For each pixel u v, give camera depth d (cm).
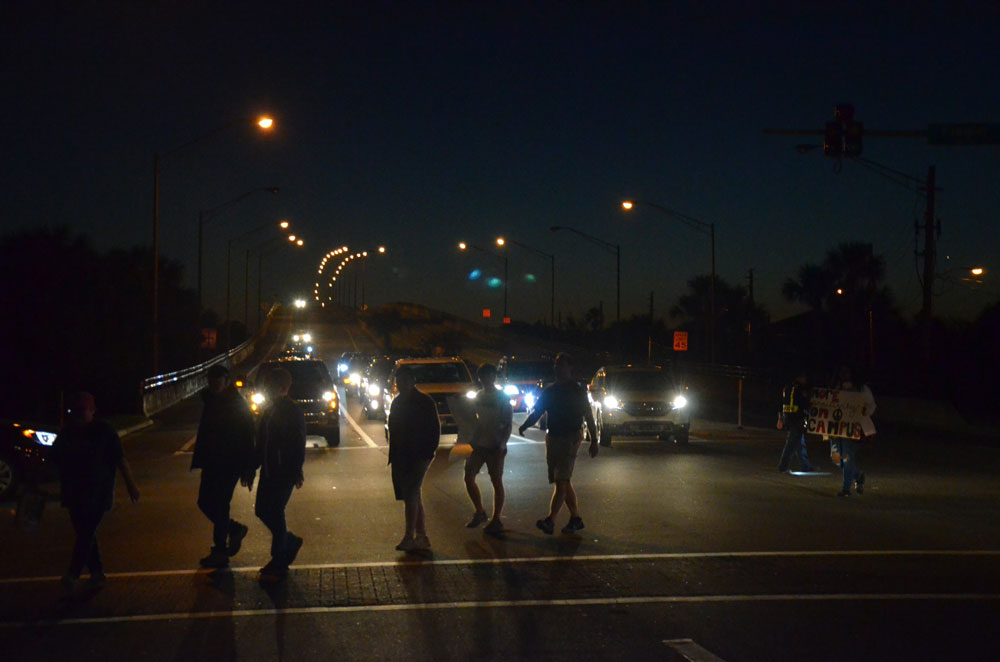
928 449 2381
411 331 11894
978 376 3728
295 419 935
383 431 2698
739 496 1484
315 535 1155
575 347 8650
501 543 1105
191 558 1030
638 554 1044
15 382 3725
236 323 10694
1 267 4250
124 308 4825
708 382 5044
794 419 1784
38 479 959
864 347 5369
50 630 760
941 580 927
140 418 3177
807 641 730
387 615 801
